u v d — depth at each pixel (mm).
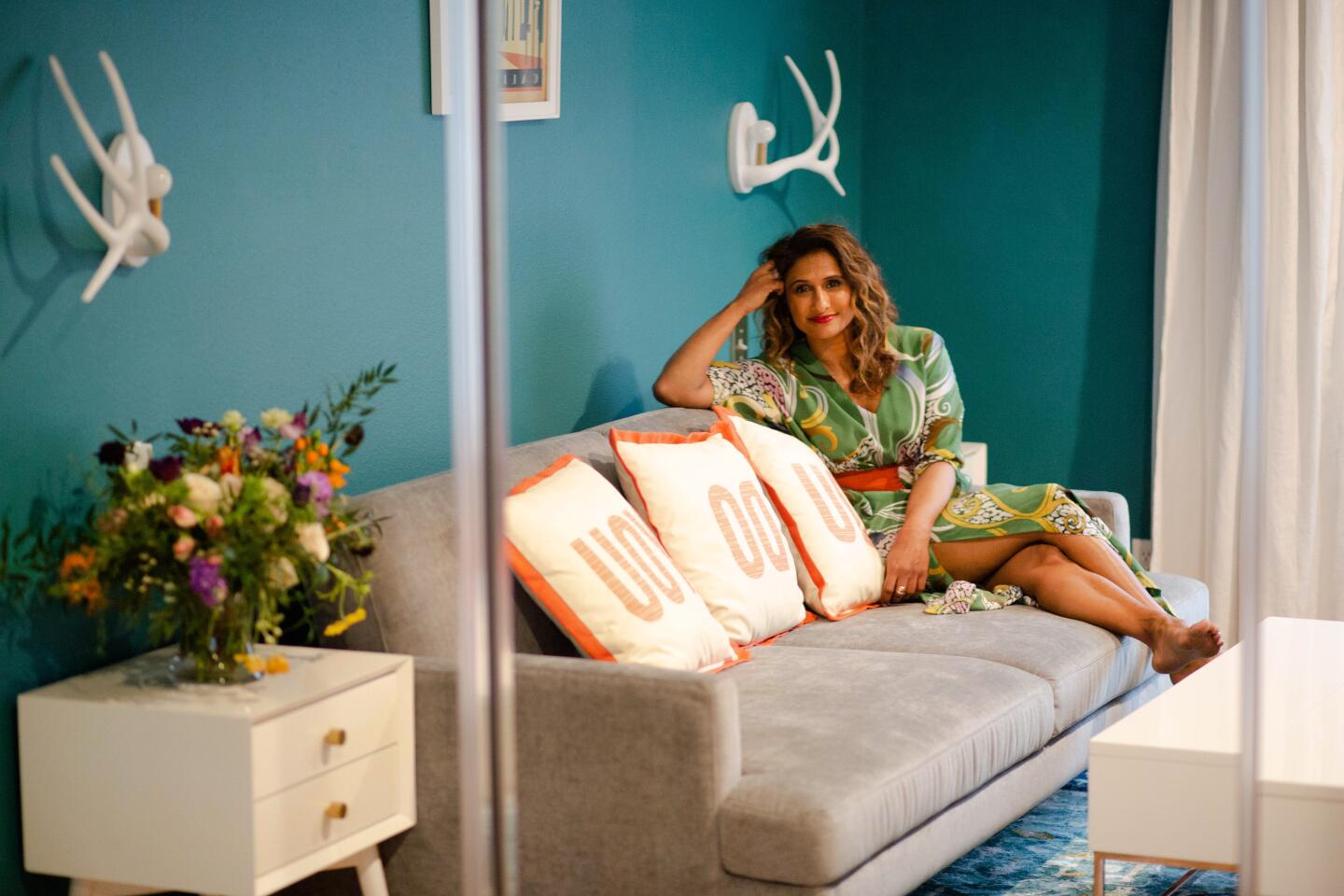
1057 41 4449
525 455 2824
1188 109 4188
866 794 2148
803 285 3400
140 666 2281
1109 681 2990
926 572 3244
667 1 3725
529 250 3291
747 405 3441
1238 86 4082
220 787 2031
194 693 2121
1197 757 2248
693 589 2693
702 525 2836
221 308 2523
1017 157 4539
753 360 3551
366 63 2805
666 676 2150
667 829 2154
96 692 2145
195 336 2473
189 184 2443
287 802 2076
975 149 4590
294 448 2223
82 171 2256
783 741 2297
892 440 3438
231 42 2512
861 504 3424
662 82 3723
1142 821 2289
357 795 2205
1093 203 4449
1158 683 3314
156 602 2408
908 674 2645
